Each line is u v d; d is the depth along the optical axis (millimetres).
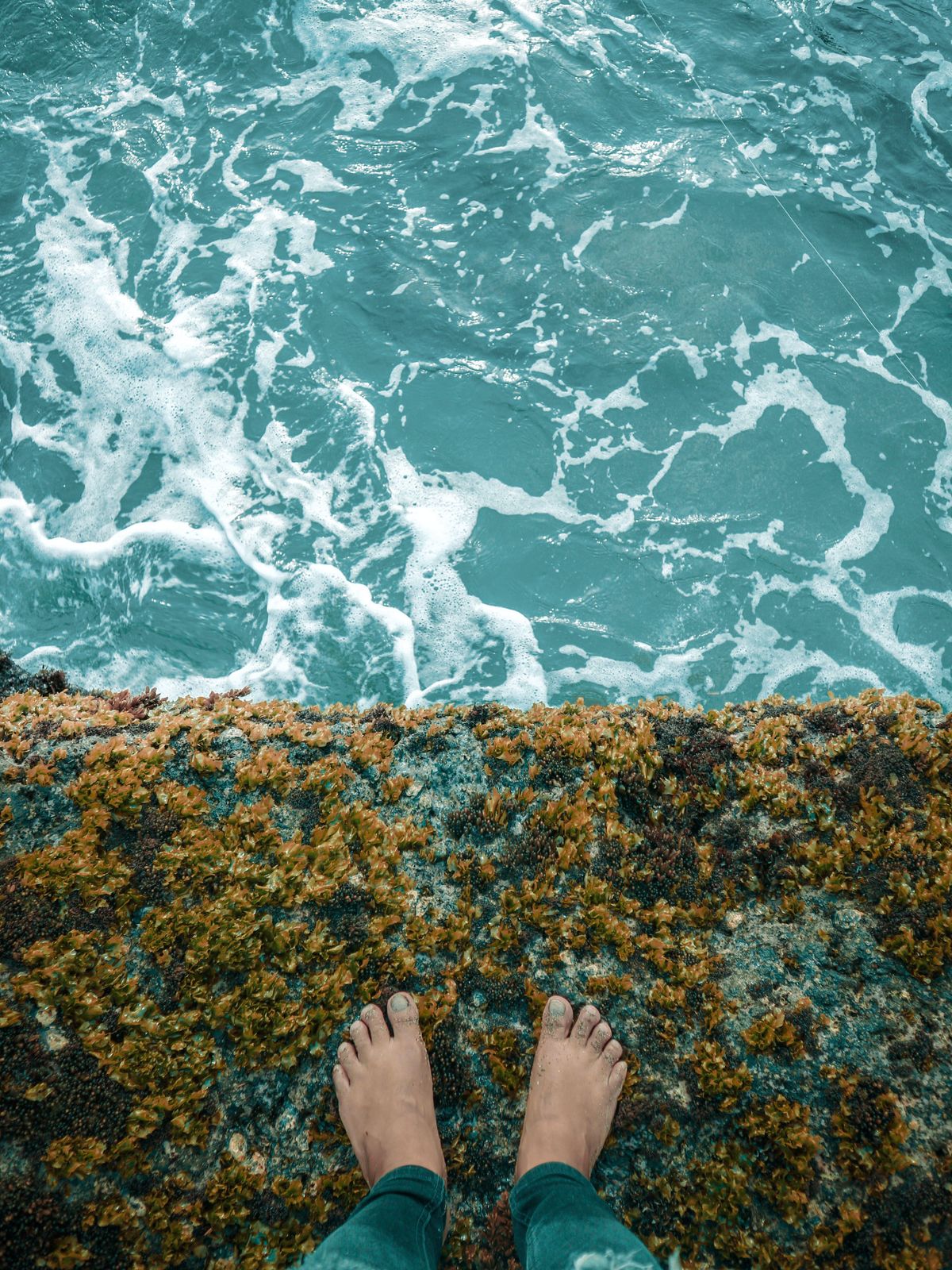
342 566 2557
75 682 2391
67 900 1497
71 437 2818
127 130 3422
